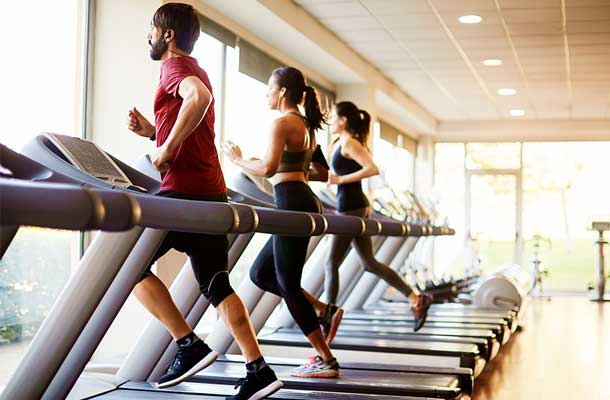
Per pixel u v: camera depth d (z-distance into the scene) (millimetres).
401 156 13047
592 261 13758
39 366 2301
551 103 11844
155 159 2590
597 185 13695
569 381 5000
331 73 8781
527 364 5699
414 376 3822
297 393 3363
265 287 3678
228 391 3271
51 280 4406
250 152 7129
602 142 13672
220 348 4262
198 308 3545
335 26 7609
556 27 7480
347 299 6922
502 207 14047
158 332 3406
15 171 1925
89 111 5043
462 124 13664
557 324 8570
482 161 14125
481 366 4754
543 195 13906
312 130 3596
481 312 7160
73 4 4801
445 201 14172
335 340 5031
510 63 9125
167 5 2787
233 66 6766
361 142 4945
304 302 3586
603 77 9844
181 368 2848
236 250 3498
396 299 8180
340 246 4727
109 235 2291
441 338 5188
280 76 3533
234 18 6590
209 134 2836
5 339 4004
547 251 13883
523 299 7938
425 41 8148
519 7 6828
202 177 2791
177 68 2717
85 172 2359
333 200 5770
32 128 4344
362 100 9320
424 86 10617
